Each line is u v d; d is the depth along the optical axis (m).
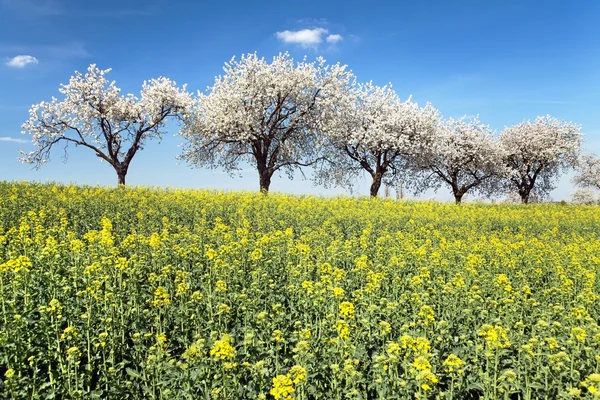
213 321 7.70
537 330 7.76
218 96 37.72
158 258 11.41
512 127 57.34
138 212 18.23
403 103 45.00
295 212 21.19
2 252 11.44
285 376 5.25
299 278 10.33
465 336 7.30
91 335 7.38
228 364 5.57
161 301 7.98
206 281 9.98
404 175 44.53
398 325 7.96
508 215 26.38
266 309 8.86
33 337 6.70
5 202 18.12
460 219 22.56
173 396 5.85
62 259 10.59
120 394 6.14
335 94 38.03
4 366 6.76
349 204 27.70
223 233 15.38
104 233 12.22
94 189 27.34
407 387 5.58
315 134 38.88
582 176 65.94
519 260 13.51
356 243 14.73
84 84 40.47
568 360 6.23
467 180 51.56
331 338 6.79
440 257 12.86
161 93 40.75
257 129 36.44
